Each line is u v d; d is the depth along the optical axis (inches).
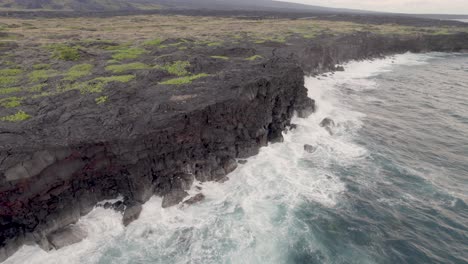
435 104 1749.5
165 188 840.3
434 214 840.9
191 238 731.4
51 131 754.8
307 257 692.7
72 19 4399.6
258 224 781.3
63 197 709.9
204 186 904.3
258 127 1112.2
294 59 1681.8
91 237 711.1
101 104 924.6
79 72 1243.2
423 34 3705.7
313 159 1106.1
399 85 2143.2
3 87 1063.6
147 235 732.7
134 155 775.1
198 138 915.4
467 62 3048.7
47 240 671.8
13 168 622.5
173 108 895.7
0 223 638.5
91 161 729.0
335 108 1628.9
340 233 765.9
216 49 1720.0
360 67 2687.0
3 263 629.3
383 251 717.3
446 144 1259.8
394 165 1085.1
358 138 1295.5
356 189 943.7
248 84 1070.4
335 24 4493.1
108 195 789.2
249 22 4498.0
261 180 960.3
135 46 1883.6
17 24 3021.7
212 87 1068.5
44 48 1764.3
